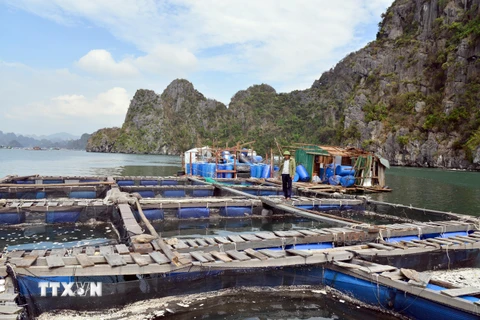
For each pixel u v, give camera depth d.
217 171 22.84
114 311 5.63
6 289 5.04
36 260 5.75
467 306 4.84
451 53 71.88
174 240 7.35
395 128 75.44
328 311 5.98
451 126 65.94
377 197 22.16
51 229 10.70
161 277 5.94
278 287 6.60
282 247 7.80
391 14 98.81
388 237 9.02
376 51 94.06
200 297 6.16
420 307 5.43
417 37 87.75
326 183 25.16
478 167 58.91
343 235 8.48
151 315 5.58
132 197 12.06
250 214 13.20
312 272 6.79
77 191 15.12
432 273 7.88
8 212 10.63
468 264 8.38
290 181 13.91
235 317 5.66
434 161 66.75
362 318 5.76
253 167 24.08
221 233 11.13
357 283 6.29
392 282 5.76
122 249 6.54
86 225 11.18
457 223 10.34
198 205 12.45
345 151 25.80
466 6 78.38
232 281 6.36
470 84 66.31
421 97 76.44
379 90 86.12
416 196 22.91
